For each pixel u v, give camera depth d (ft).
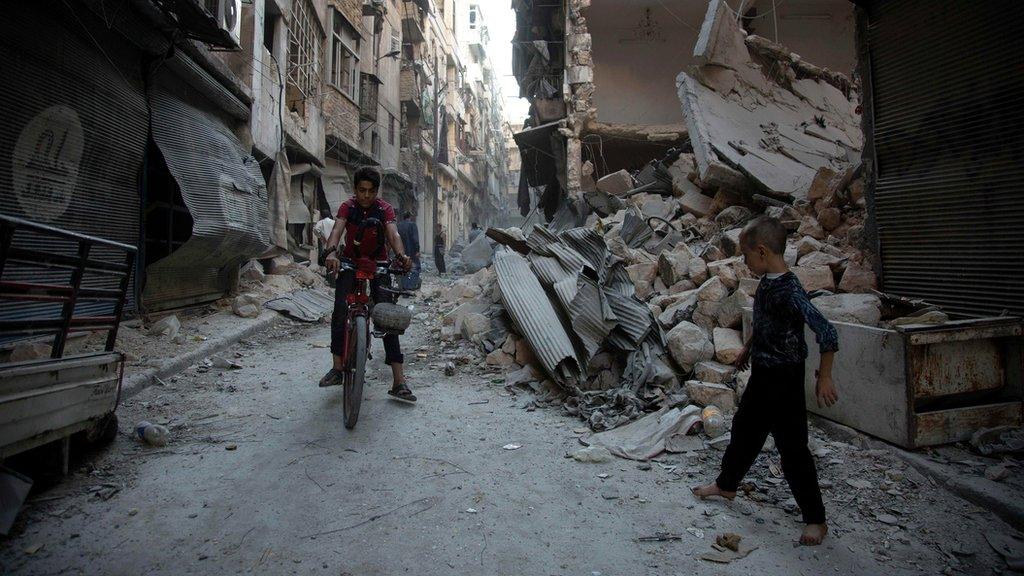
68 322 8.82
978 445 10.16
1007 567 7.40
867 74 16.40
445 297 33.40
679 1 51.06
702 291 16.34
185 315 23.97
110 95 17.79
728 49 33.94
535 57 59.67
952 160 13.91
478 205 161.27
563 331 15.12
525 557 7.42
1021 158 12.35
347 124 54.24
